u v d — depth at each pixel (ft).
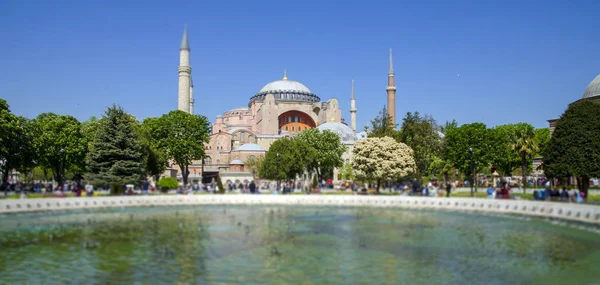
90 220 117.80
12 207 128.77
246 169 353.51
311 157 277.03
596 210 101.30
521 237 90.94
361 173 212.02
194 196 163.02
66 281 60.70
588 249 79.41
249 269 66.33
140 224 110.22
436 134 244.22
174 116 288.30
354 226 106.52
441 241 86.63
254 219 120.57
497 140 274.77
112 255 75.05
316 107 451.12
